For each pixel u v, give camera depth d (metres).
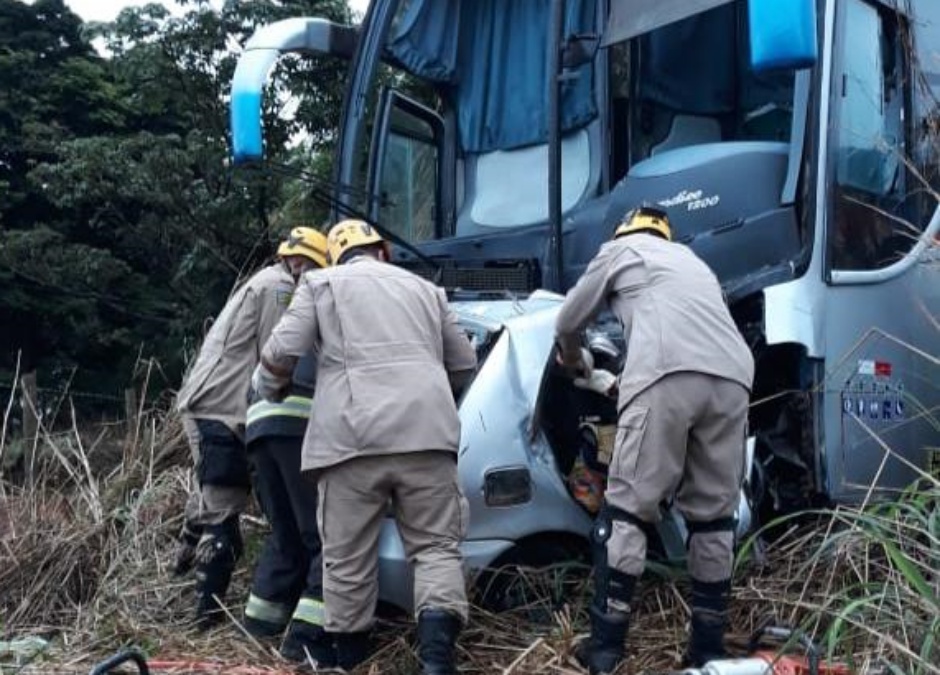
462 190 6.99
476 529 4.23
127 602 5.07
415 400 3.97
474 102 6.92
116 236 16.52
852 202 5.21
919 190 5.55
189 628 4.76
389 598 4.20
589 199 6.28
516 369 4.39
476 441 4.25
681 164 5.45
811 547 4.51
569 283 6.04
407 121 6.96
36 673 4.28
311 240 4.98
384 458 3.94
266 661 4.27
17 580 5.38
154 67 14.25
